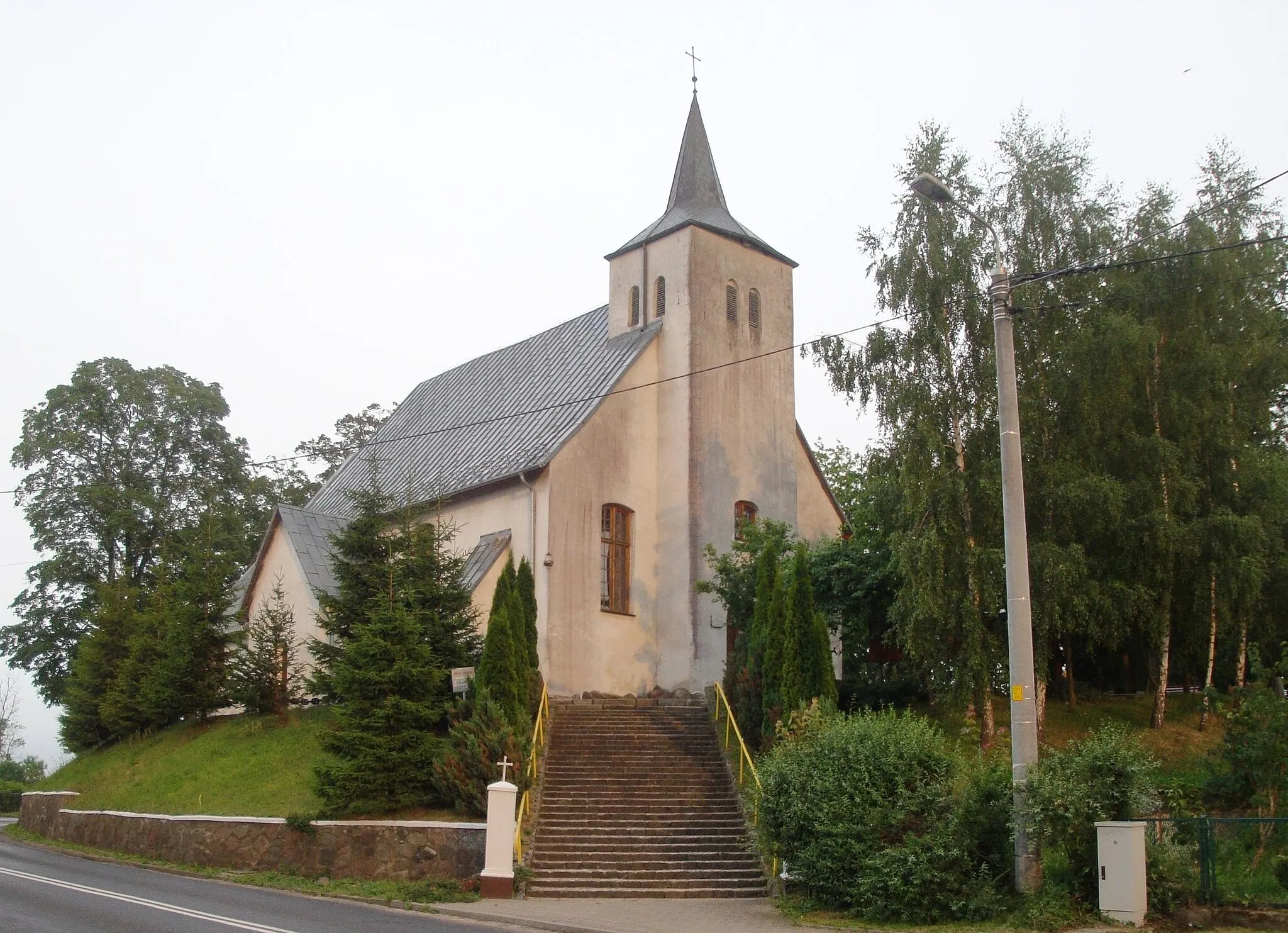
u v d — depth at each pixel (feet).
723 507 108.17
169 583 123.44
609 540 105.60
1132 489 89.20
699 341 109.50
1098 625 88.12
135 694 114.32
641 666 104.58
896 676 98.68
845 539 101.86
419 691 79.71
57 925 48.62
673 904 62.39
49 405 155.84
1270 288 101.40
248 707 100.37
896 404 88.69
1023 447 89.86
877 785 58.80
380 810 75.41
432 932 50.65
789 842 60.39
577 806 76.02
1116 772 54.19
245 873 75.41
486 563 101.35
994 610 83.35
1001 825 56.49
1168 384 94.27
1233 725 69.97
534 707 87.30
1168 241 93.20
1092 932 48.93
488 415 126.41
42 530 151.43
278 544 118.11
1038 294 91.20
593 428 105.19
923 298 90.33
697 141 120.78
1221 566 89.15
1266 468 93.81
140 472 158.30
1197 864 53.62
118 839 88.48
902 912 54.29
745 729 85.20
